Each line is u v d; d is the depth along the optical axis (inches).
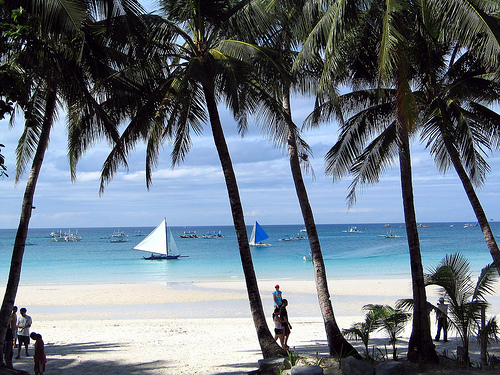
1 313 358.0
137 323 709.3
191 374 394.3
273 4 371.6
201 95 419.8
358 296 976.9
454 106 437.4
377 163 470.0
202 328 656.4
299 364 351.9
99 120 414.9
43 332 639.8
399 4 289.7
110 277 1595.7
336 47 337.4
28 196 378.9
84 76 406.0
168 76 417.7
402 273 1535.4
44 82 391.5
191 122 430.9
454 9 295.0
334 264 1927.9
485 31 279.3
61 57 366.3
